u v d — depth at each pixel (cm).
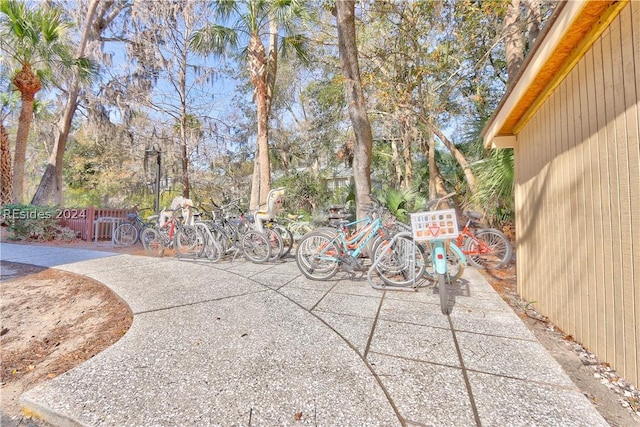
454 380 166
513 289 367
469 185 694
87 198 1584
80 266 462
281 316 259
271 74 823
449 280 355
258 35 762
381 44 715
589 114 203
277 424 134
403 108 660
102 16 1075
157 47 951
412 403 147
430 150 719
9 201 913
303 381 165
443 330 230
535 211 294
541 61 213
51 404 147
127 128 1095
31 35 802
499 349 200
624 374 173
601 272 193
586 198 208
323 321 249
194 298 308
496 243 478
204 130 1149
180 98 1036
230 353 196
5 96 1148
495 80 805
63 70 951
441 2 552
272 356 193
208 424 134
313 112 1287
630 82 165
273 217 528
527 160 315
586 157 208
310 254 388
